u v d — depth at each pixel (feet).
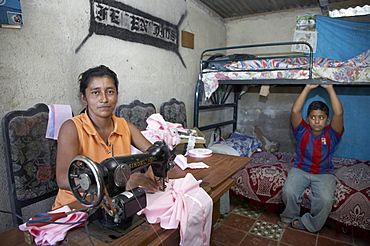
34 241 2.51
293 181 7.55
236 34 13.57
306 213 7.30
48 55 5.21
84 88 4.08
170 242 2.70
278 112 12.82
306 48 11.55
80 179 2.44
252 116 13.55
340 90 11.14
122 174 2.74
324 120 7.40
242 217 8.16
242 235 7.10
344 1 10.83
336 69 7.75
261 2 11.15
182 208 3.01
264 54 12.98
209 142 12.69
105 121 4.28
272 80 9.09
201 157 5.83
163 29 8.56
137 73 7.62
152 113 7.86
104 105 4.02
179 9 9.37
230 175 4.61
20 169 4.30
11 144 4.17
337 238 6.98
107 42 6.52
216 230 7.35
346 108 11.12
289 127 12.62
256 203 8.57
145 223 2.82
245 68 9.64
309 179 7.49
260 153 11.19
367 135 10.85
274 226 7.61
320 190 7.07
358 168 8.71
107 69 4.14
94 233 2.60
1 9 4.32
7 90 4.58
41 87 5.14
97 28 6.21
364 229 6.79
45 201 5.47
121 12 6.82
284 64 9.11
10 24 4.45
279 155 10.74
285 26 12.32
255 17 12.94
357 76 7.55
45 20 5.09
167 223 2.80
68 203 3.57
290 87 12.39
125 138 4.63
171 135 6.31
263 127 13.29
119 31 6.83
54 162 4.86
